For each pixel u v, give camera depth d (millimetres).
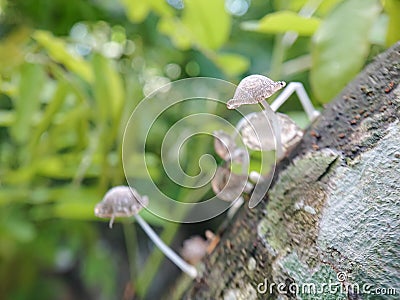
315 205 62
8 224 168
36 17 173
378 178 57
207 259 77
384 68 62
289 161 67
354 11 83
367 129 60
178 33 150
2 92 141
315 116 69
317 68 84
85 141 138
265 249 67
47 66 127
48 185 171
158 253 146
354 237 57
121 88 122
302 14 114
